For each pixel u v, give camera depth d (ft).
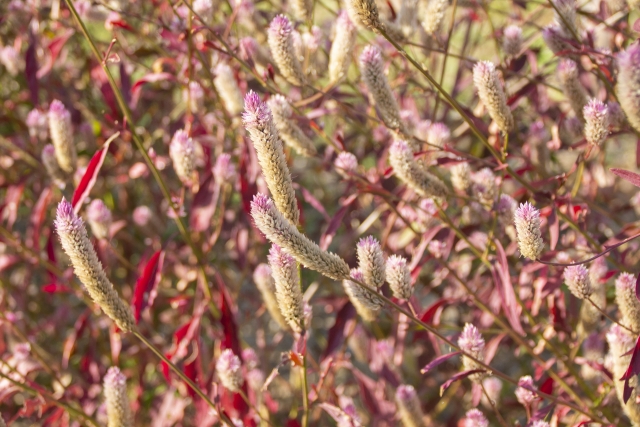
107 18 3.62
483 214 3.24
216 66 3.38
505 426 2.84
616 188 3.93
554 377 3.00
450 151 2.96
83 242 2.65
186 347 3.31
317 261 2.55
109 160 4.16
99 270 2.68
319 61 3.64
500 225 3.27
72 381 3.85
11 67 3.70
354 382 4.13
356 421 2.86
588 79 3.46
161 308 4.06
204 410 3.26
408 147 2.89
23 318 3.91
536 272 3.36
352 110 3.06
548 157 3.28
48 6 3.98
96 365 3.67
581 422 2.82
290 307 2.69
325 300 3.59
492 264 3.02
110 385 2.86
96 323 3.78
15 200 3.63
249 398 3.24
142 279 3.23
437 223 3.23
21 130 3.97
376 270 2.64
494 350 3.10
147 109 4.10
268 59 3.27
